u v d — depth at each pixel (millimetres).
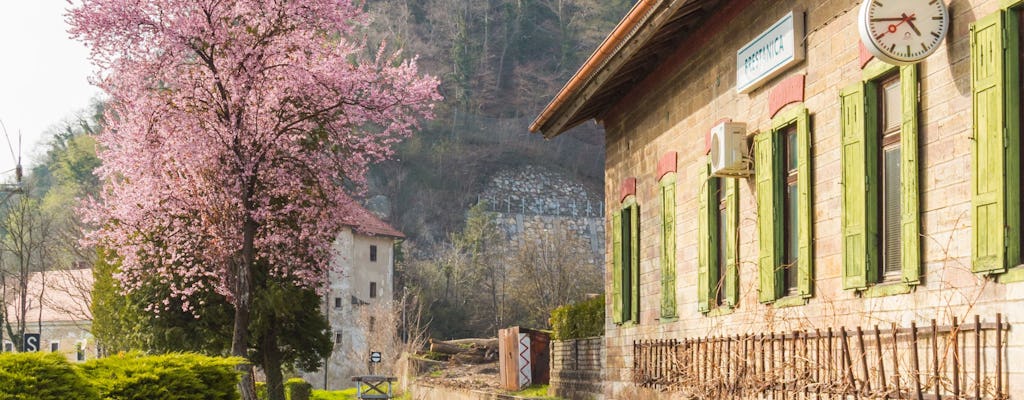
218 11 21609
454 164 121938
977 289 7852
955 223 8148
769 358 11391
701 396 13391
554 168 125625
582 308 22016
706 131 13844
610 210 19375
